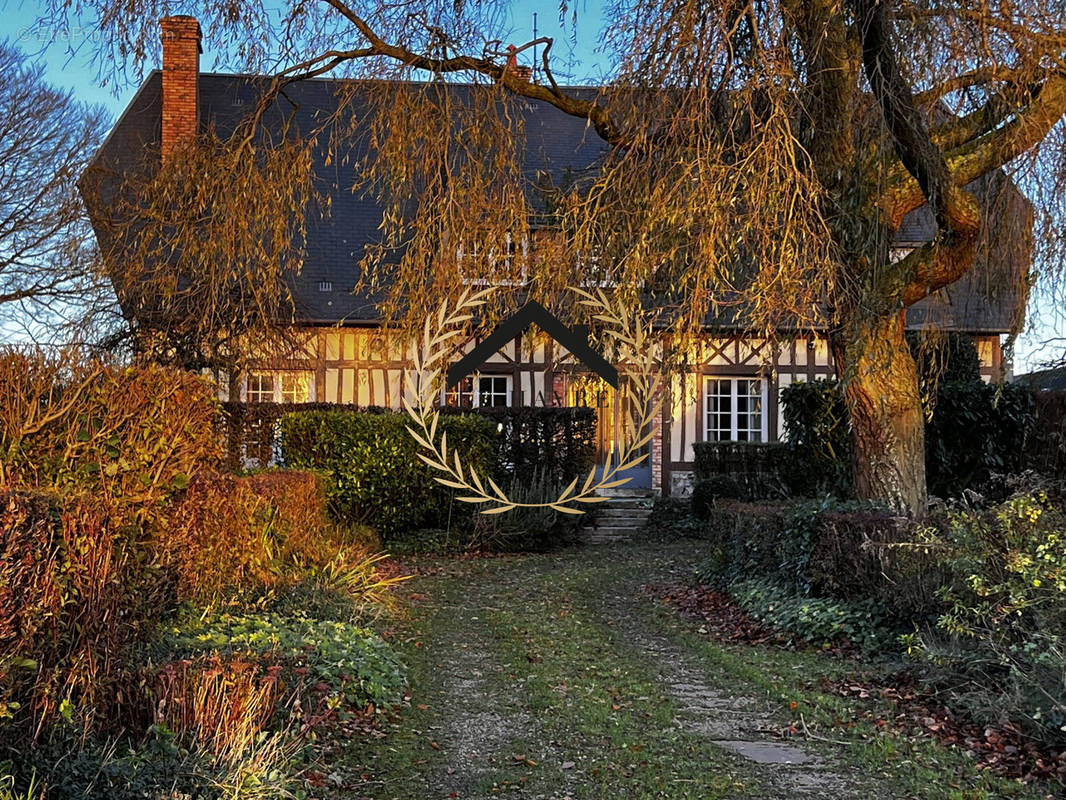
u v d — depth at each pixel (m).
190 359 11.97
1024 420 10.87
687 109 6.57
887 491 7.86
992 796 4.02
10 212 15.60
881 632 6.73
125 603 4.44
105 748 3.43
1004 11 6.44
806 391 11.61
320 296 15.59
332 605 7.10
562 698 5.62
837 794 4.07
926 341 8.77
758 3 6.75
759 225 6.04
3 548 3.20
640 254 6.54
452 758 4.47
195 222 8.42
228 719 3.87
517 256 8.12
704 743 4.79
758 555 8.89
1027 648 4.75
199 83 18.06
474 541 12.88
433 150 7.99
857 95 6.74
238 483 6.69
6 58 15.66
